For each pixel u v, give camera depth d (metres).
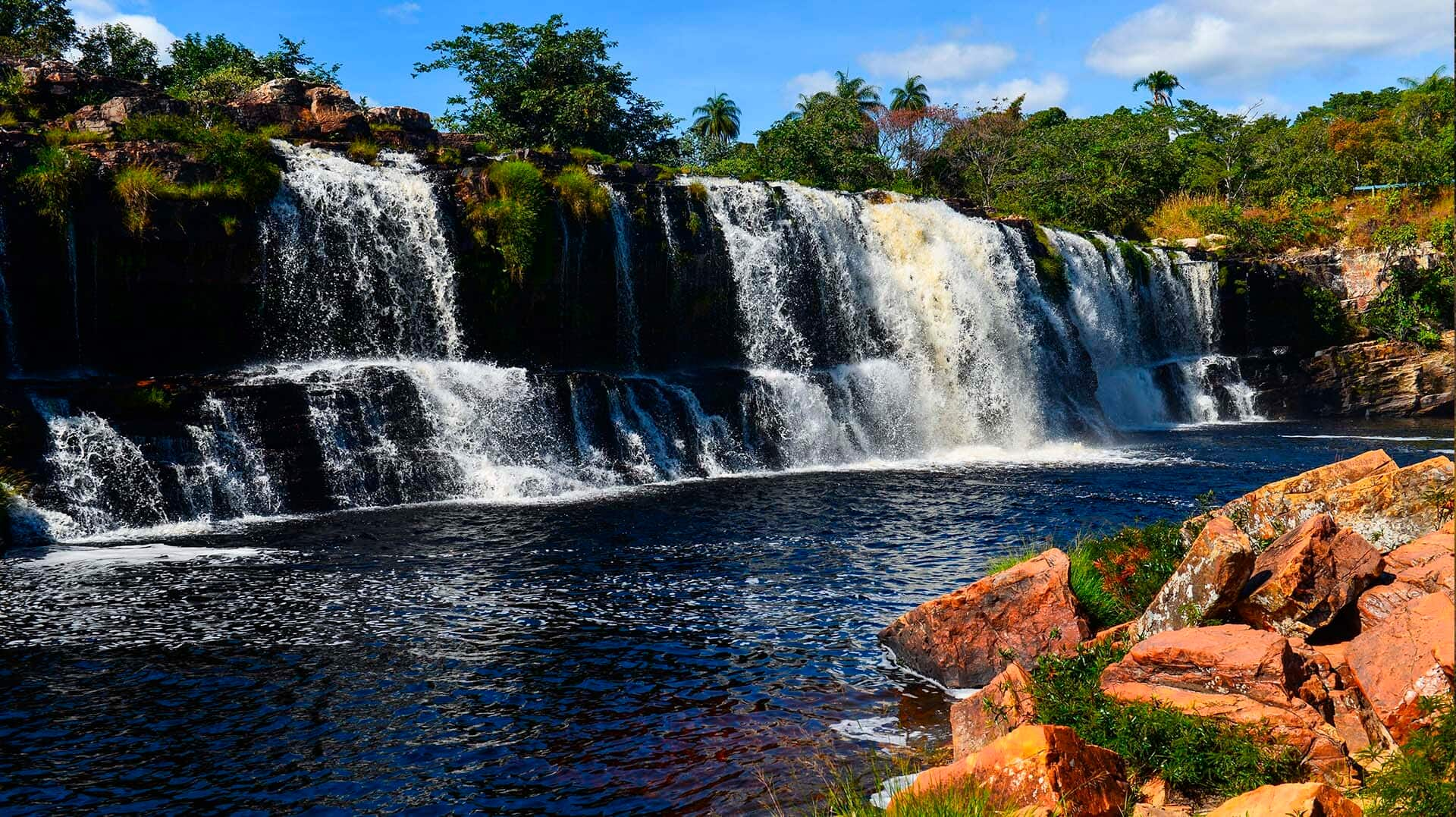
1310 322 51.28
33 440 20.00
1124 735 7.43
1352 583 9.18
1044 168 67.50
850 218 37.16
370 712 10.52
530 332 30.09
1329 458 30.80
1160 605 9.74
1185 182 69.00
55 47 41.72
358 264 27.17
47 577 15.90
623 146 52.62
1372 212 57.75
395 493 23.75
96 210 23.47
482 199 29.19
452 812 8.41
